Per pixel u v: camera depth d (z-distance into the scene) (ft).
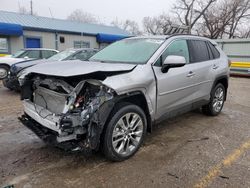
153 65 11.68
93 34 70.49
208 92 16.20
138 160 10.85
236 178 9.56
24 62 25.32
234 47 48.32
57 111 10.01
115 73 9.99
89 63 11.48
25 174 9.57
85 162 10.57
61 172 9.77
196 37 15.71
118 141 10.45
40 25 62.90
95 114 9.26
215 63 16.53
